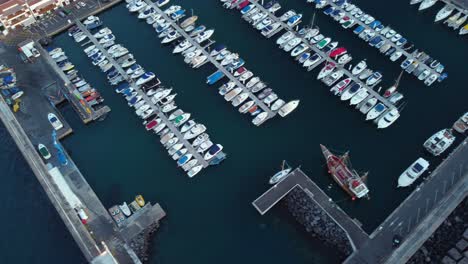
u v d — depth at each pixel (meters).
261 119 92.00
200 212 82.31
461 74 97.19
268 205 79.44
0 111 96.00
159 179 86.75
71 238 80.62
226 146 89.94
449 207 76.69
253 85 97.12
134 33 110.25
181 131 91.44
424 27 106.06
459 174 80.31
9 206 85.31
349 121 92.06
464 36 103.75
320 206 78.44
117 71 101.00
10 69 101.50
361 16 106.44
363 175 83.56
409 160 85.88
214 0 115.94
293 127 91.94
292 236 78.88
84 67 103.69
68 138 93.44
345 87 95.25
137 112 94.50
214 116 94.31
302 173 82.94
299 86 97.62
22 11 108.94
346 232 75.31
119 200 84.19
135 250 77.06
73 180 85.81
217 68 101.50
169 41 106.94
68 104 98.00
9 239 81.44
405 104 93.00
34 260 78.94
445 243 73.62
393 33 102.25
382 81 96.06
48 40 107.62
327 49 101.31
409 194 81.25
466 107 92.25
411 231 74.50
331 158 84.19
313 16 104.00
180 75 101.38
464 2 107.00
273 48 104.50
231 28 109.12
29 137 91.62
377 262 71.75
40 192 86.38
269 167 86.62
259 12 110.38
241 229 80.19
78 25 111.12
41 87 98.88
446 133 86.44
